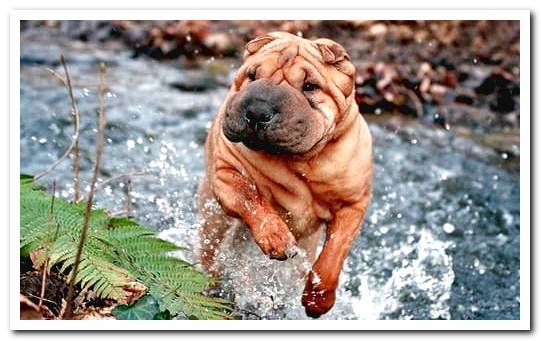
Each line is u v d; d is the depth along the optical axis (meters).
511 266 2.80
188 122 3.50
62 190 2.84
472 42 4.99
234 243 2.34
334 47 2.12
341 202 2.21
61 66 4.11
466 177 3.31
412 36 5.00
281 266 2.33
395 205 3.09
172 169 3.05
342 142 2.16
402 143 3.60
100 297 2.00
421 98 4.16
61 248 1.96
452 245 2.89
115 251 2.03
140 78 4.09
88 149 3.14
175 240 2.56
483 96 4.29
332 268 2.19
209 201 2.33
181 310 1.96
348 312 2.58
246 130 2.01
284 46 2.10
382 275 2.74
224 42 4.72
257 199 2.15
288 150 2.02
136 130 3.35
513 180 3.32
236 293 2.34
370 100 4.02
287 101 2.01
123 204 2.73
